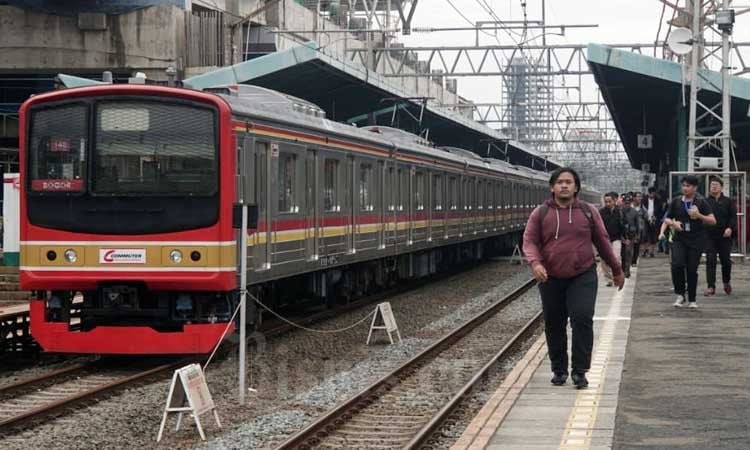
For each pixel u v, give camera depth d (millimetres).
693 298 16812
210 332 12969
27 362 14148
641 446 7594
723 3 27078
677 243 16766
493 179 34625
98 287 13078
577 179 9773
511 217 38656
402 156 22828
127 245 12898
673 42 27453
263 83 30203
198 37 35250
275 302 17328
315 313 18969
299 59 27688
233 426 9711
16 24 34188
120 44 34000
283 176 15359
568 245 9773
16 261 21547
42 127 13086
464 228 29766
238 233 13312
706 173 27406
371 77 32438
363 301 21094
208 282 12812
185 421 9891
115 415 10180
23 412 10523
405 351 14648
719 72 28969
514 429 8328
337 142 18094
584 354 9969
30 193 13086
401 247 22812
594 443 7742
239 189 13398
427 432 8742
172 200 12867
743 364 11250
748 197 32406
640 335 13719
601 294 19812
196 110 12891
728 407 8953
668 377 10484
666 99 35062
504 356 13781
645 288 20906
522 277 29250
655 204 31562
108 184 12953
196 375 9375
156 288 12984
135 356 14242
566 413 8898
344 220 18641
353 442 8922
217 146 12844
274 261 15023
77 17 33906
